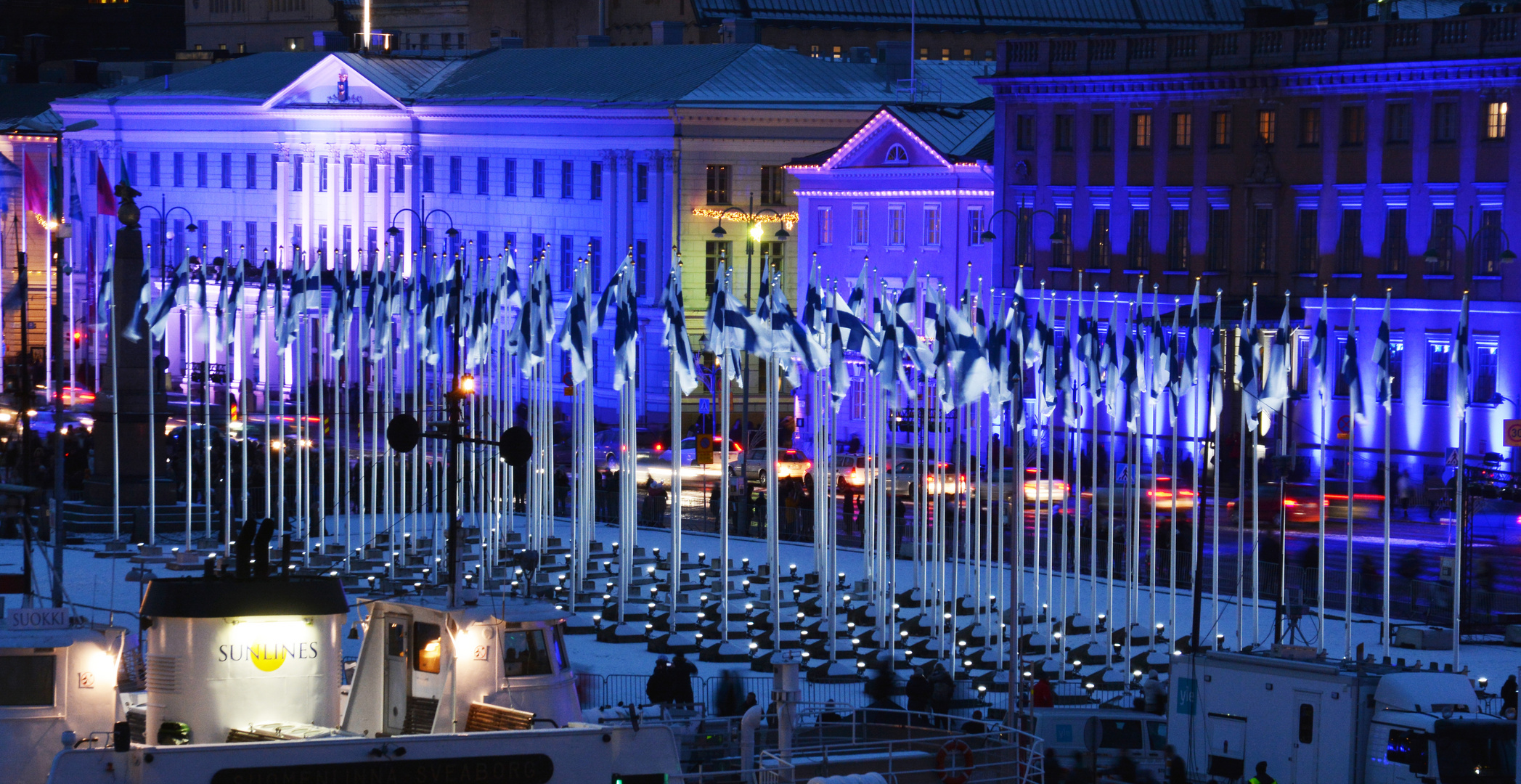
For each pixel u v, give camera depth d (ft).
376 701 298.15
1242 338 510.58
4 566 574.56
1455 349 474.90
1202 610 558.56
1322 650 408.26
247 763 255.50
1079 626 527.81
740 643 492.54
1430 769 332.19
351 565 615.57
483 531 574.97
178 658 285.02
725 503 507.30
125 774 252.01
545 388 620.49
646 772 277.44
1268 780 331.36
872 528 568.82
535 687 293.02
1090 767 348.18
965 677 461.37
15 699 276.82
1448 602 540.93
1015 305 493.36
